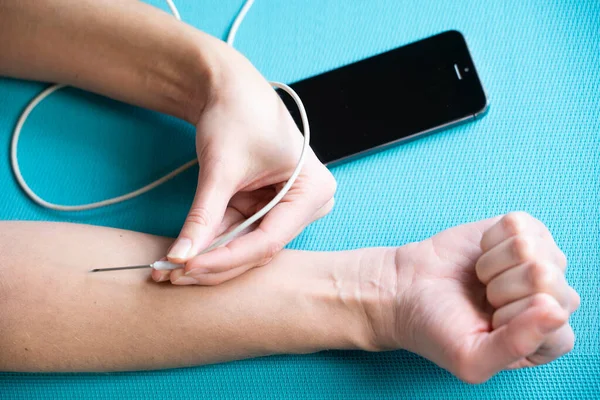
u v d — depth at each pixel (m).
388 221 0.79
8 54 0.78
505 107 0.82
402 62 0.82
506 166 0.80
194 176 0.80
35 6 0.75
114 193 0.80
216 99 0.74
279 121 0.74
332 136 0.80
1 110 0.82
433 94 0.81
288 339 0.74
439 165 0.80
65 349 0.72
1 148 0.81
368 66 0.82
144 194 0.80
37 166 0.81
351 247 0.79
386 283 0.73
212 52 0.75
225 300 0.73
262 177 0.73
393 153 0.81
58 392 0.76
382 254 0.75
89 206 0.79
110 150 0.81
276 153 0.73
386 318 0.73
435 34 0.84
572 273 0.78
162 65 0.76
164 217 0.80
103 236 0.74
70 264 0.72
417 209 0.80
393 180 0.80
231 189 0.71
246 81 0.74
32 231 0.73
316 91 0.81
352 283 0.74
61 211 0.80
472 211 0.79
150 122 0.82
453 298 0.71
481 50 0.83
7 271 0.71
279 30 0.84
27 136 0.81
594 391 0.75
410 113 0.81
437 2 0.84
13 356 0.72
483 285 0.72
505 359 0.66
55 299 0.72
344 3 0.85
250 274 0.74
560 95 0.82
